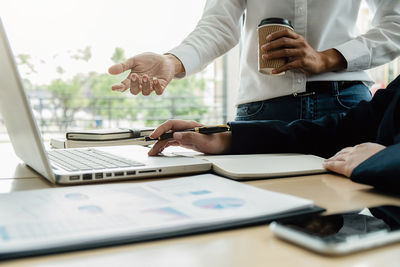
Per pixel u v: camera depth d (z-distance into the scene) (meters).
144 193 0.46
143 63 0.93
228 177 0.62
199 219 0.35
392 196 0.49
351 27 1.20
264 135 0.86
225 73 3.27
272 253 0.29
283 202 0.41
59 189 0.49
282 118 1.17
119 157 0.78
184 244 0.32
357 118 0.83
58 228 0.32
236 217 0.36
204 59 1.15
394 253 0.29
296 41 0.94
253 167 0.66
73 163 0.69
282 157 0.78
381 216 0.36
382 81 2.61
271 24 0.94
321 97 1.12
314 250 0.29
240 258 0.28
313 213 0.39
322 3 1.13
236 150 0.87
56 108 3.58
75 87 5.18
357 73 1.15
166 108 4.00
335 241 0.29
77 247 0.30
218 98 3.41
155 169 0.64
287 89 1.13
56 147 1.28
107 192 0.47
